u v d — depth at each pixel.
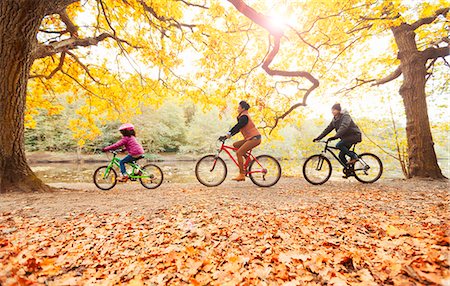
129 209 4.02
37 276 1.98
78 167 26.61
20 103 5.41
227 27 8.05
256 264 2.19
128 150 6.58
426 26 8.16
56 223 3.36
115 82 9.89
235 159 6.16
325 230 2.94
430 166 7.23
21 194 5.03
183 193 5.48
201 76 8.87
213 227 3.11
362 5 6.20
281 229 3.02
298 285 1.81
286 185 6.50
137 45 8.83
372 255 2.17
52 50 6.66
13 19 4.89
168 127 43.62
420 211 3.48
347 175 6.45
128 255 2.45
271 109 10.97
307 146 14.27
